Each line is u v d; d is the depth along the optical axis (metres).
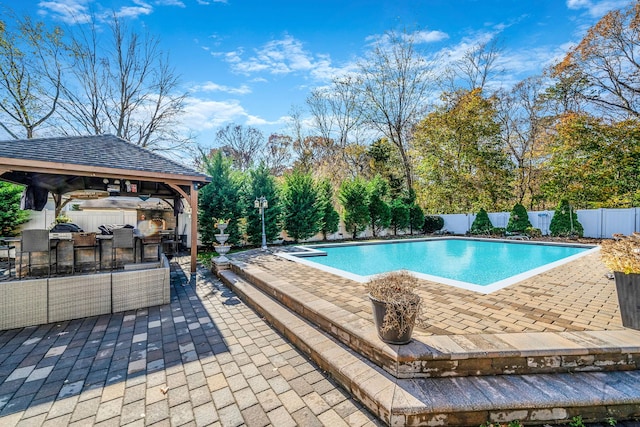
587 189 14.48
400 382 2.61
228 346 3.71
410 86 20.14
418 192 22.16
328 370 3.05
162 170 7.18
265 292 5.57
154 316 4.77
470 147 19.39
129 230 5.55
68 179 8.02
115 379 2.97
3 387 2.82
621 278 3.30
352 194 16.66
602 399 2.38
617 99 15.12
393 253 11.92
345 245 13.27
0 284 4.18
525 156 21.41
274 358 3.40
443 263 9.91
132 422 2.38
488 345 2.80
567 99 16.86
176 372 3.11
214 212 12.33
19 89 14.00
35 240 4.98
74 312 4.62
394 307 2.78
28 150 5.78
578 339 2.92
